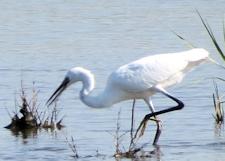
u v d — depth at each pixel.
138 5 31.77
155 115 14.09
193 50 14.25
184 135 14.32
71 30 26.80
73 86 18.56
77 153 13.16
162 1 32.53
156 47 23.53
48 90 18.36
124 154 13.02
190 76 19.67
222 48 23.00
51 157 12.91
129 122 15.38
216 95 16.97
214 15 28.84
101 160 12.73
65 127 15.15
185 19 28.33
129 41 24.67
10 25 27.89
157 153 13.14
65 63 21.61
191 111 16.27
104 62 21.59
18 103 17.08
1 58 22.38
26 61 21.91
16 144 13.85
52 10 30.83
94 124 15.29
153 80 14.05
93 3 32.50
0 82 19.33
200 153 13.02
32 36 25.81
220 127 14.85
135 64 14.20
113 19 28.80
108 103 14.18
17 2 32.69
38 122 15.61
